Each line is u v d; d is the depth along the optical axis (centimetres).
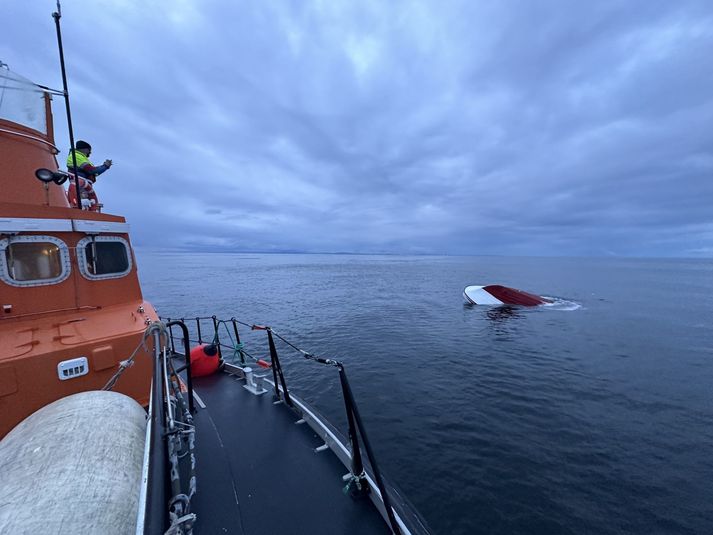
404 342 2158
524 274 9788
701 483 827
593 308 3534
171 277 8281
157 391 306
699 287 6172
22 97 582
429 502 763
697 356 1877
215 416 657
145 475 238
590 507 748
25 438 329
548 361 1770
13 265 509
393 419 1131
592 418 1145
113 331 532
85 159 745
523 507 748
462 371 1611
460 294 4784
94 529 256
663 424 1112
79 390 477
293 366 1672
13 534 235
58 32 589
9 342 459
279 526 386
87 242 583
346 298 4350
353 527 387
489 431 1054
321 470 489
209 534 370
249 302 3981
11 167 559
